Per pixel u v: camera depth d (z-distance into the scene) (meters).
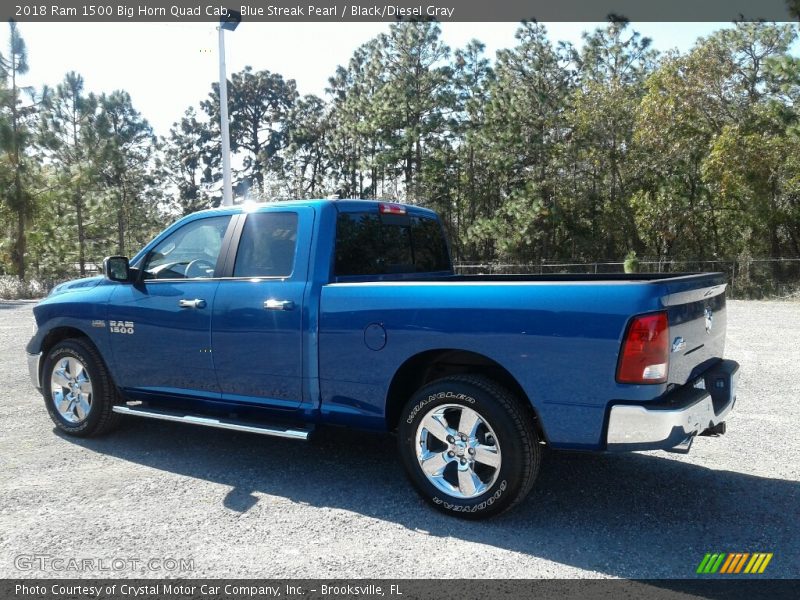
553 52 32.06
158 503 4.29
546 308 3.73
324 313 4.44
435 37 33.62
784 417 6.32
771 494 4.39
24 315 17.95
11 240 32.53
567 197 32.12
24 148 30.55
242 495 4.43
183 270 5.23
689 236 31.53
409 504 4.28
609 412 3.59
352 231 4.86
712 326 4.34
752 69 29.47
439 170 33.84
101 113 37.41
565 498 4.36
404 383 4.39
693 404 3.61
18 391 7.61
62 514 4.11
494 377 4.17
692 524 3.94
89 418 5.59
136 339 5.31
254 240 4.91
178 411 5.30
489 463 3.90
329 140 43.38
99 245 41.06
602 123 30.69
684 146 29.02
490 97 33.38
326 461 5.13
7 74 30.34
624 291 3.56
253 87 70.44
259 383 4.75
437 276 5.74
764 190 26.75
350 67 43.31
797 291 23.33
